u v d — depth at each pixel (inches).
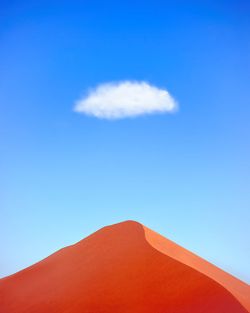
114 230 1796.3
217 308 1302.9
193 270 1460.4
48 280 1708.9
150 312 1373.0
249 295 1596.9
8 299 1676.9
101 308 1443.2
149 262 1541.6
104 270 1596.9
